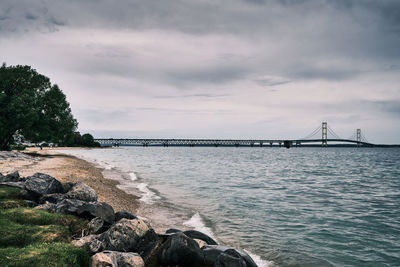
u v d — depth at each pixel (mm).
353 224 15781
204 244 9609
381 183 36531
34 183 13672
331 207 20516
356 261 10633
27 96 51500
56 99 59844
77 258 7586
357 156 134750
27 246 7887
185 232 10766
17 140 61531
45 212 10695
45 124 56406
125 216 11586
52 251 7527
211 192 25578
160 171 45062
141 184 28469
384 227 15250
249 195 24656
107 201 17562
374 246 12250
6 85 53750
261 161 87375
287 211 18672
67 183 15711
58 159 51969
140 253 8672
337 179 40625
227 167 59625
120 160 76250
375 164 77000
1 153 43000
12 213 10258
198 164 67500
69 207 11281
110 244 8648
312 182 36469
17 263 6797
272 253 11172
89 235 9312
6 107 50312
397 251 11695
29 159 44031
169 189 26266
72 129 63219
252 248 11641
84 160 62281
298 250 11570
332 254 11266
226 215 16984
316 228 14836
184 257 8039
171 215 16312
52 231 9195
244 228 14406
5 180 16109
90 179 26281
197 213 17125
